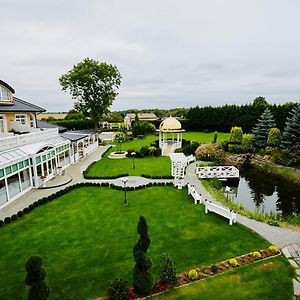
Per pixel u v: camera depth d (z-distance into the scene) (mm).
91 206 16078
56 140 25750
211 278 8773
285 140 29766
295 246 10867
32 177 19672
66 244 11453
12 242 11711
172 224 13328
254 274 8938
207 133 58375
